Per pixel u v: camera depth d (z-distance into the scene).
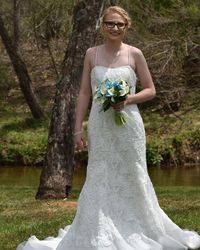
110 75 5.54
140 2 18.02
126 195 5.50
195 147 25.53
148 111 22.17
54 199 13.04
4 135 27.70
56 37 28.70
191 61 17.95
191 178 22.02
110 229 5.34
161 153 25.11
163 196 13.44
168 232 5.86
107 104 5.41
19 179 21.95
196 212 9.36
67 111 13.38
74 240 5.41
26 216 9.89
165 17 17.16
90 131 5.58
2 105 33.03
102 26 5.63
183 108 20.66
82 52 13.23
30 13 26.27
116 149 5.52
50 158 13.37
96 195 5.43
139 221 5.52
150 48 17.44
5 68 34.88
